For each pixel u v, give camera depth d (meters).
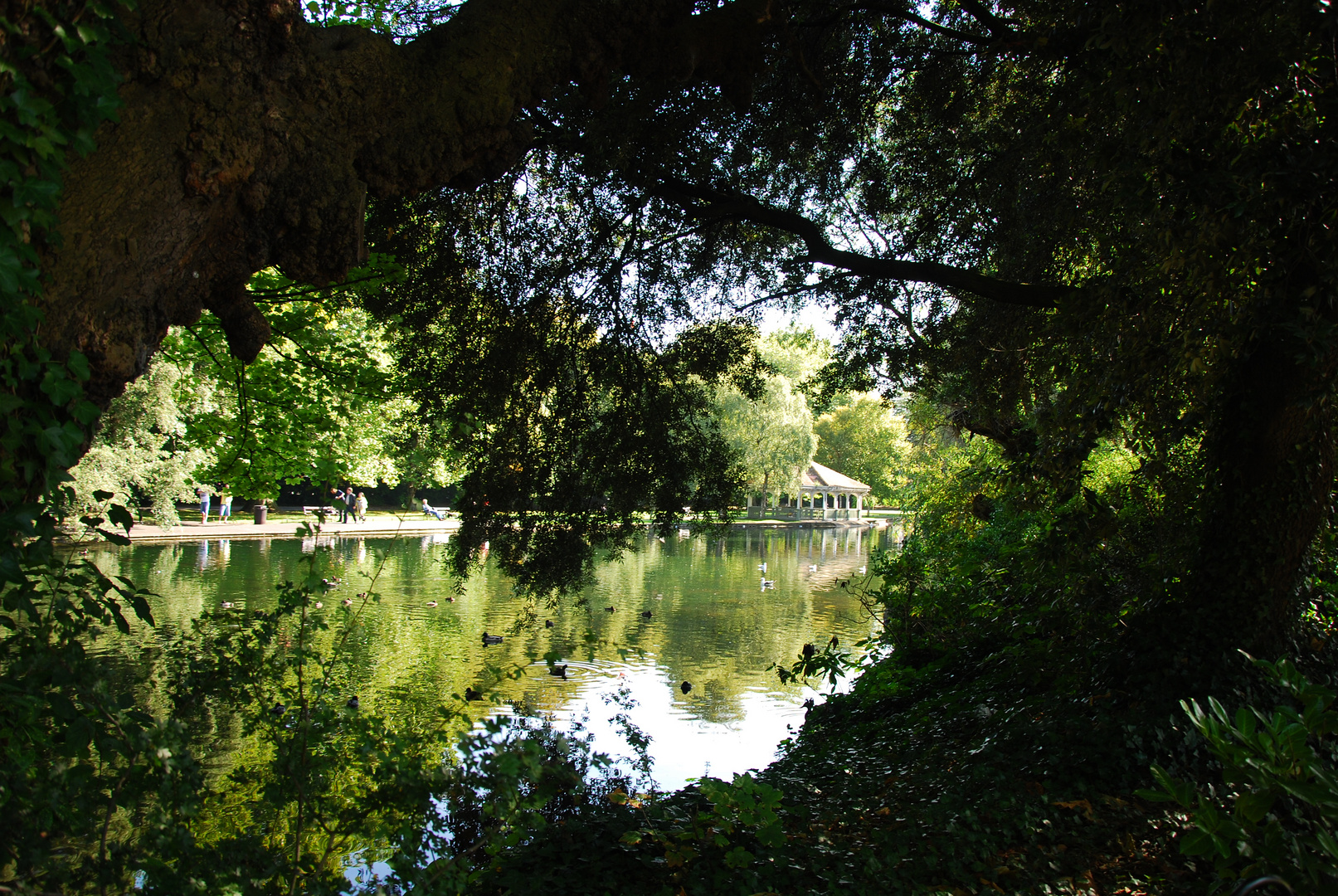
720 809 4.23
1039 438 6.71
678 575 26.28
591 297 8.40
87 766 2.50
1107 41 5.56
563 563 8.42
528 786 3.27
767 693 11.47
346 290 8.80
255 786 3.58
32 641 2.53
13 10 2.30
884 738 8.08
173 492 24.06
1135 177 5.56
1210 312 5.83
